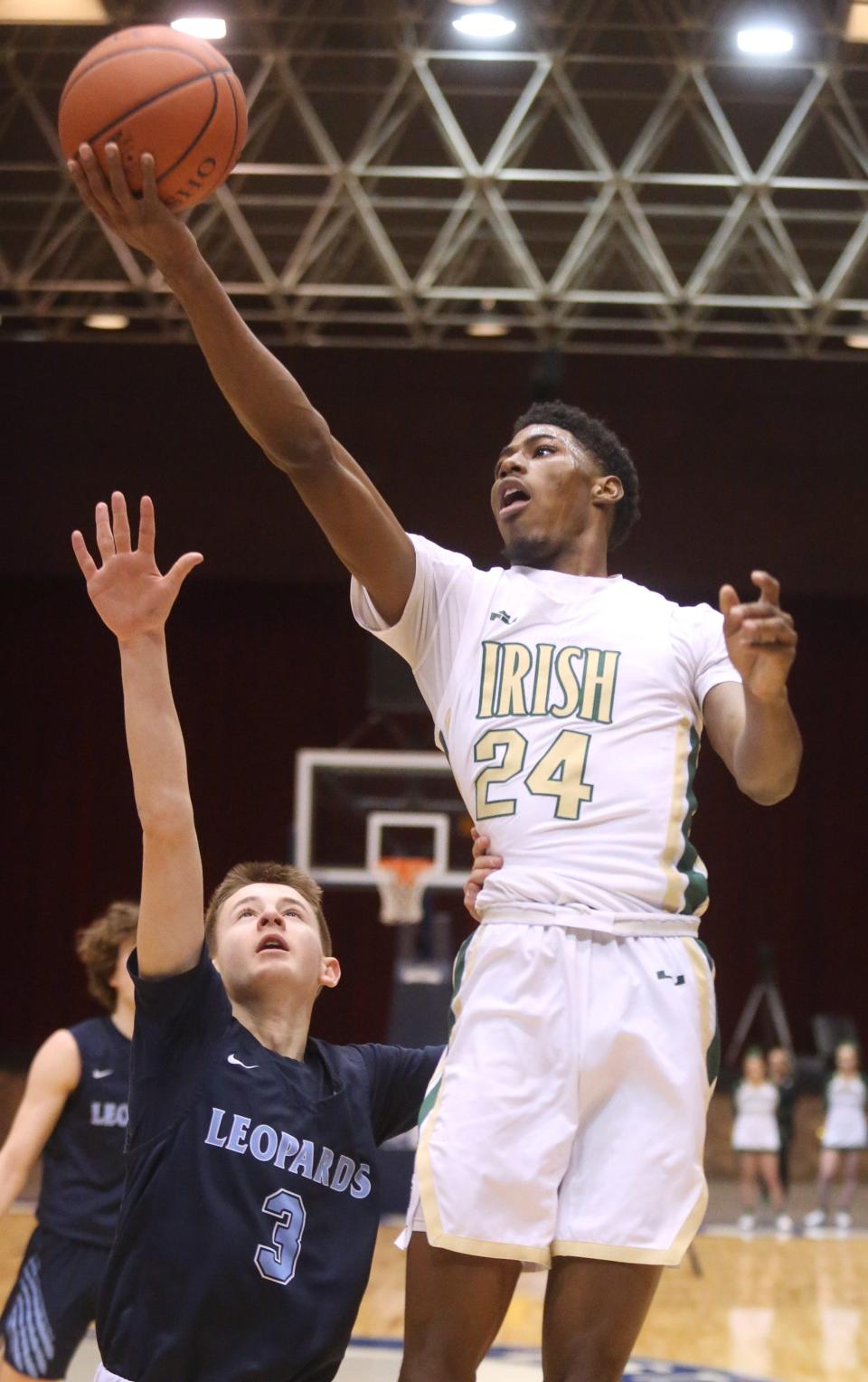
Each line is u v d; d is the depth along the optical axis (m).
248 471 13.59
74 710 16.50
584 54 10.26
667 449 13.31
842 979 16.19
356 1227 2.30
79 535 2.21
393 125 10.52
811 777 16.38
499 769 2.08
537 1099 1.93
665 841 2.04
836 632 16.45
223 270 12.94
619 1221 1.90
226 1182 2.22
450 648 2.20
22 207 12.01
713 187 11.76
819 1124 13.85
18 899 16.38
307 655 16.53
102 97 2.00
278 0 9.73
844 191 11.64
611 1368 1.91
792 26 9.79
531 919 2.00
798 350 12.16
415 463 13.32
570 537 2.28
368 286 13.09
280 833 16.36
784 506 13.37
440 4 9.83
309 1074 2.37
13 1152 3.54
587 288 13.14
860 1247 9.86
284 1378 2.18
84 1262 3.50
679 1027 1.98
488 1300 1.94
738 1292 7.92
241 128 2.10
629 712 2.09
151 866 2.21
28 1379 3.48
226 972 2.43
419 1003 9.52
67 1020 16.20
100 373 13.45
